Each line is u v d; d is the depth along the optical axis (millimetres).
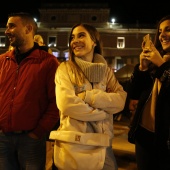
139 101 2561
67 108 2236
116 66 32906
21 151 2689
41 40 4684
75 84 2395
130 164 4801
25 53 2771
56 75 2477
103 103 2309
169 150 2232
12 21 2699
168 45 2463
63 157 2219
